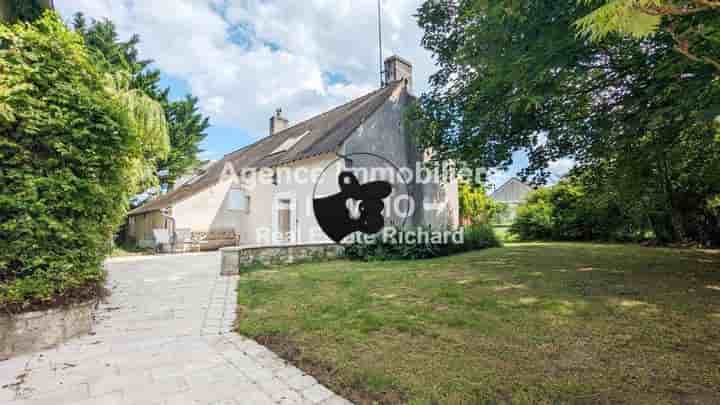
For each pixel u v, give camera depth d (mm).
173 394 2588
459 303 4570
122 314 4676
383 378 2631
